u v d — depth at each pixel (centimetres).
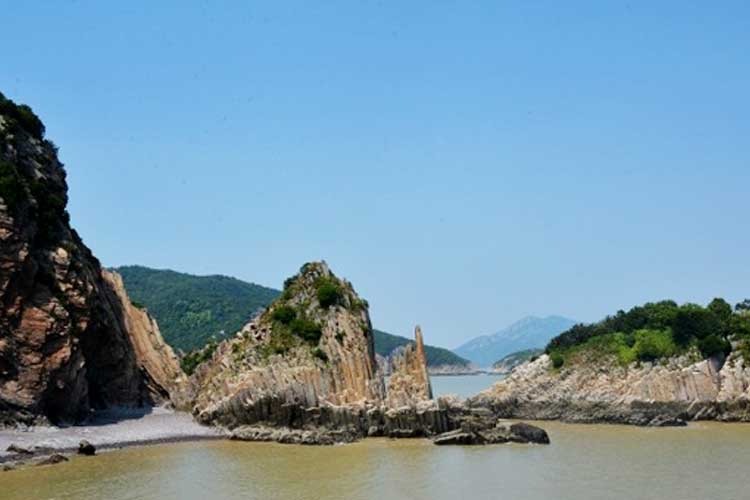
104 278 14512
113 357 13438
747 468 9019
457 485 8012
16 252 10350
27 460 8881
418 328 12681
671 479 8375
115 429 11038
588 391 15475
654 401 14362
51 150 12850
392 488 7831
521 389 16388
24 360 10306
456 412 11569
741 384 14188
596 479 8356
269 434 10962
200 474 8394
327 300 13050
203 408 12188
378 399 12156
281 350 12362
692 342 15338
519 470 8838
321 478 8275
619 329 17262
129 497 7269
